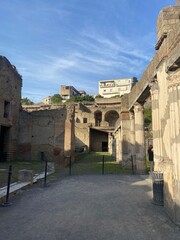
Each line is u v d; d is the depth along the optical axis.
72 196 8.06
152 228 5.12
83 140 40.19
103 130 41.12
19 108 25.00
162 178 7.06
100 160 25.20
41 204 7.05
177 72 5.82
